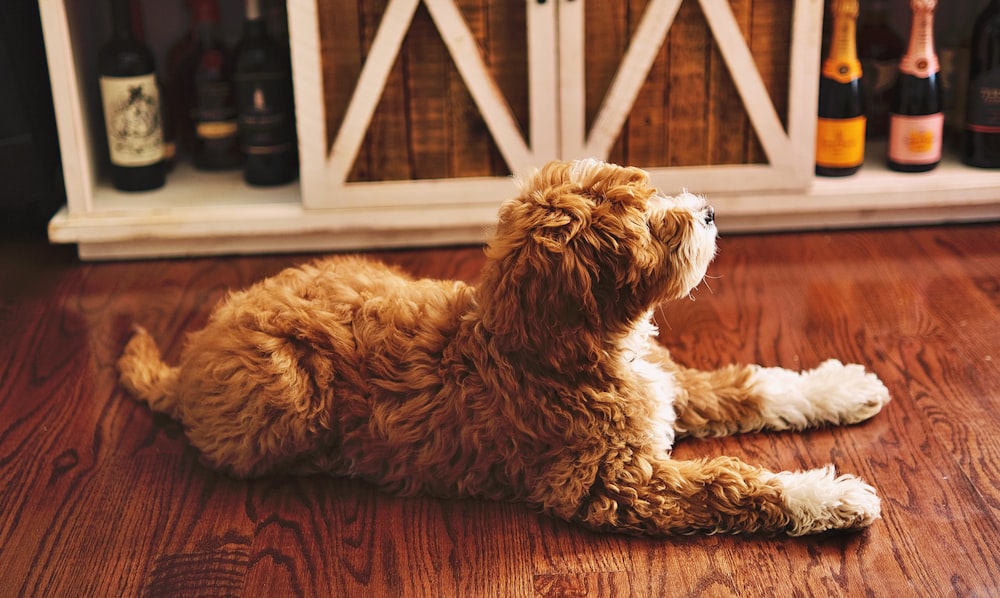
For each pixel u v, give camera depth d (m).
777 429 1.59
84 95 2.24
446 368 1.37
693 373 1.61
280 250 2.28
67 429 1.66
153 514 1.45
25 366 1.84
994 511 1.39
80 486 1.51
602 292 1.29
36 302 2.08
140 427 1.66
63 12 2.09
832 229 2.30
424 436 1.38
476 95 2.13
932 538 1.34
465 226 2.26
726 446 1.55
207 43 2.37
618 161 2.21
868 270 2.10
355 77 2.13
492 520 1.41
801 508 1.34
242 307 1.48
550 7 2.07
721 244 2.25
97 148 2.37
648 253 1.27
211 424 1.47
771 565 1.31
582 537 1.37
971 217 2.29
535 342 1.30
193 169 2.48
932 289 2.01
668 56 2.13
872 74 2.46
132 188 2.31
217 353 1.46
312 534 1.40
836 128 2.23
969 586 1.26
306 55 2.09
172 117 2.54
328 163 2.17
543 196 1.29
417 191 2.19
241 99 2.30
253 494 1.48
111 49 2.23
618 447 1.34
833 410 1.58
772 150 2.19
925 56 2.21
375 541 1.38
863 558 1.31
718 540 1.35
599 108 2.17
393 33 2.08
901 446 1.54
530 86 2.13
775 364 1.78
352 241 2.27
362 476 1.50
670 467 1.36
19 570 1.34
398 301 1.44
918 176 2.25
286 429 1.42
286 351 1.41
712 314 1.96
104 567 1.35
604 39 2.12
